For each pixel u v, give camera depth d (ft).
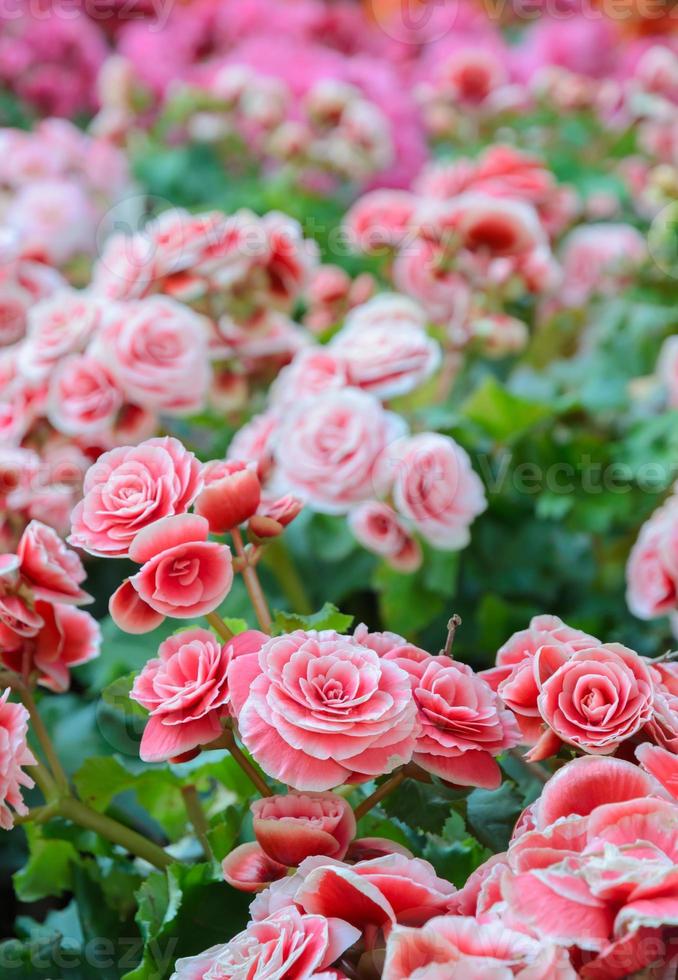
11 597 3.15
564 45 9.73
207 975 2.76
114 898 3.50
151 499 2.97
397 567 3.99
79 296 4.20
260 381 4.79
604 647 2.91
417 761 2.86
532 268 5.20
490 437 4.92
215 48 10.15
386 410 4.65
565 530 5.00
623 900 2.59
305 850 2.85
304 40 10.27
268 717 2.80
